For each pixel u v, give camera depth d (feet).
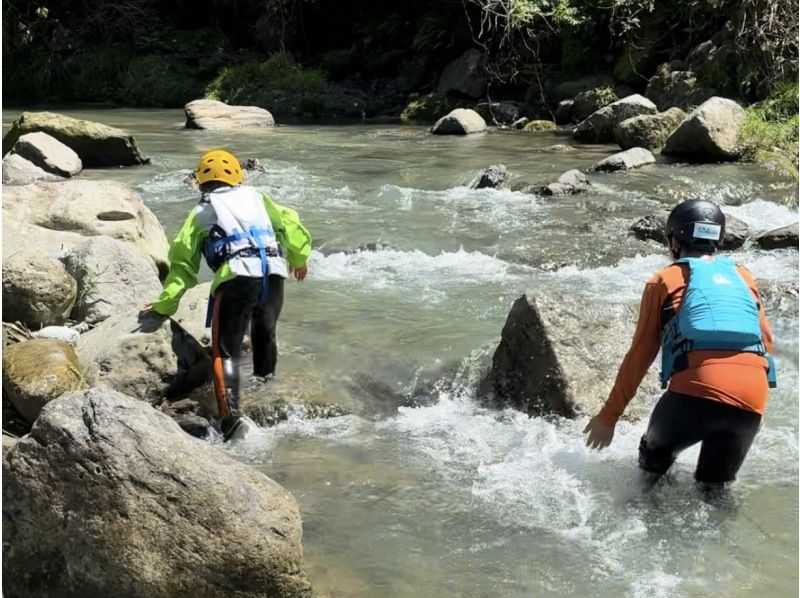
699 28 47.96
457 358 16.80
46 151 32.78
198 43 71.56
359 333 17.87
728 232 24.29
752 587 10.70
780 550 11.46
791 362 17.28
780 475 13.29
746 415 11.98
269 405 15.34
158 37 71.82
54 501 9.85
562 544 11.60
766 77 42.04
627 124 39.17
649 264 22.98
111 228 20.75
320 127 50.75
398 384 16.33
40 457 9.95
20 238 19.11
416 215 27.66
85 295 17.80
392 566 11.09
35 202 21.25
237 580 9.69
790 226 24.35
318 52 69.31
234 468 10.27
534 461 13.78
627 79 49.90
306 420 15.30
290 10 68.49
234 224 15.08
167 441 10.12
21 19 71.31
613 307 16.12
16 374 14.15
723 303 12.08
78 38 72.49
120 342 15.43
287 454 14.02
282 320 18.57
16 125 35.45
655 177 31.96
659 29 50.11
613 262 23.06
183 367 15.61
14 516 9.99
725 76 44.14
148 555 9.66
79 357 15.51
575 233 25.59
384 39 65.00
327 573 10.89
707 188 30.35
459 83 55.26
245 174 33.60
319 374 16.35
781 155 34.58
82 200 21.33
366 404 15.84
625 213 27.73
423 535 11.78
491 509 12.42
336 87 61.67
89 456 9.85
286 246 15.97
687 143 35.63
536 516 12.26
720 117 35.53
